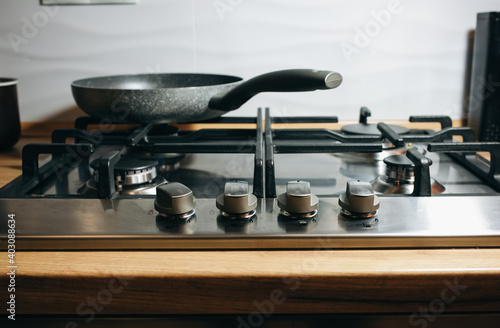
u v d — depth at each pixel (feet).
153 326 1.52
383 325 1.52
